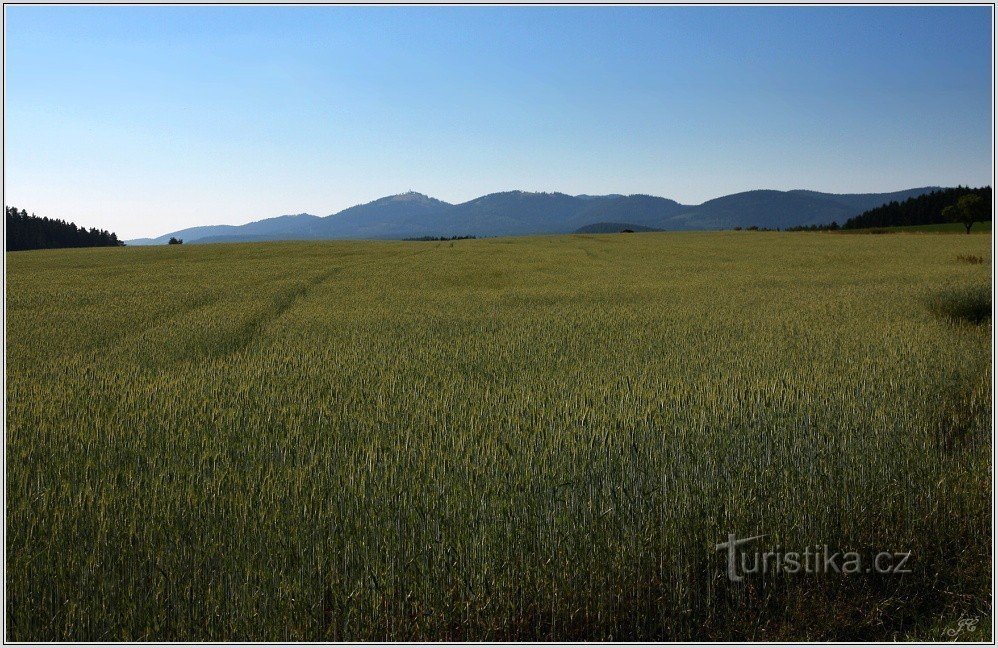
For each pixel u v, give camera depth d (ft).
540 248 209.26
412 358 37.70
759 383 25.90
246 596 14.07
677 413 21.75
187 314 63.98
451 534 15.24
